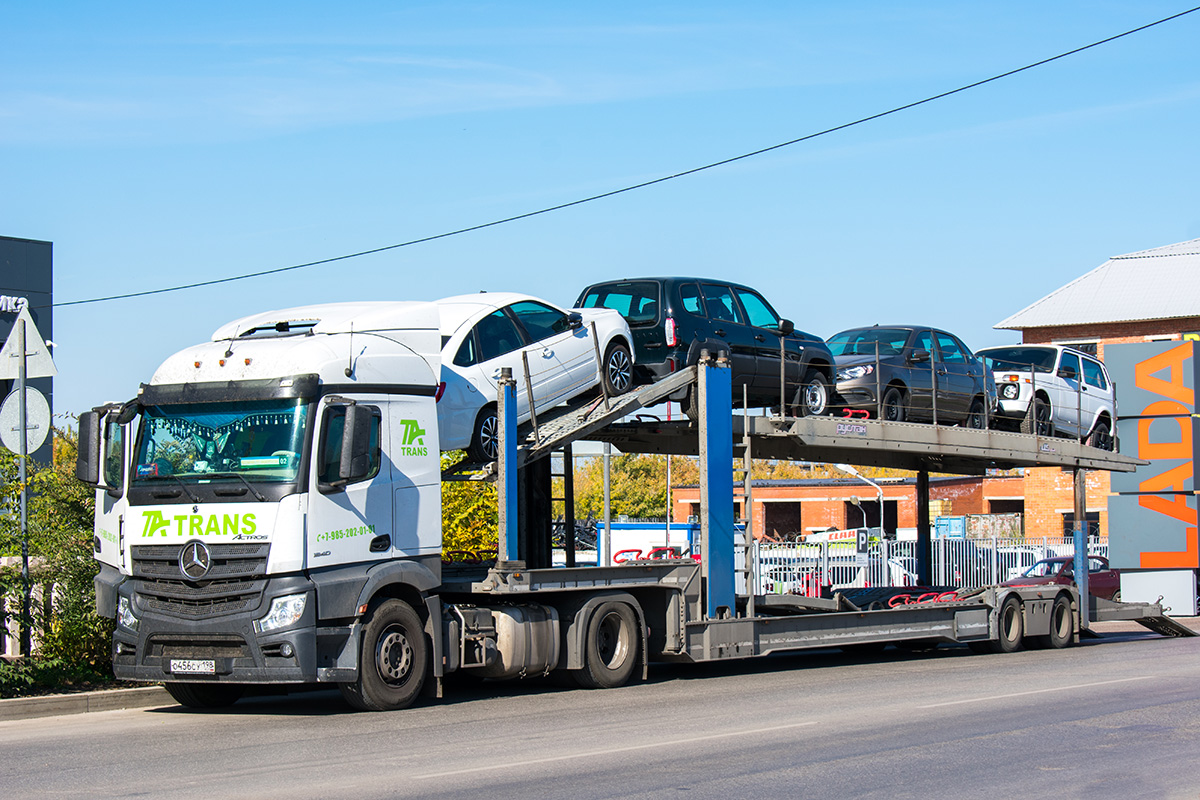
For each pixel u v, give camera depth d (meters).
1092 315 45.00
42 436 12.86
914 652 18.94
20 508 12.65
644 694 12.68
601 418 13.95
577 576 12.92
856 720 10.68
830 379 18.16
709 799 7.35
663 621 13.91
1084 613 20.28
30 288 29.31
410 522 11.47
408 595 11.66
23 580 12.34
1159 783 7.95
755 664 16.72
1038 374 21.86
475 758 8.70
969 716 10.95
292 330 11.70
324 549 10.61
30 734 10.09
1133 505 27.72
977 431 18.64
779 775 8.09
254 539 10.45
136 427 11.25
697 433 16.17
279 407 10.71
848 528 54.38
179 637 10.63
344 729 10.16
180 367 11.23
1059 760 8.73
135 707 11.96
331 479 10.68
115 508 11.34
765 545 25.02
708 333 15.84
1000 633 18.36
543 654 12.68
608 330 15.05
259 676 10.37
